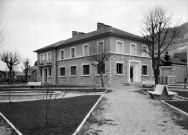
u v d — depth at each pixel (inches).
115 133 223.8
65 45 1412.4
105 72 1081.4
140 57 1242.6
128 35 1153.4
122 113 333.1
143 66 1272.1
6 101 475.8
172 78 1253.7
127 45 1171.9
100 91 721.0
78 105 397.1
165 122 271.7
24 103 432.8
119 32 1139.9
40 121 265.1
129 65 1165.1
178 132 226.4
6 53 2047.2
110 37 1075.9
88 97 530.3
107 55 1009.5
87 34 1341.0
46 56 1646.2
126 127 248.2
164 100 478.0
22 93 563.2
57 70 1512.1
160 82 1266.0
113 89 815.7
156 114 323.6
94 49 1072.8
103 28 1283.2
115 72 1084.5
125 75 1141.7
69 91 741.3
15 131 225.0
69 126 240.5
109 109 368.8
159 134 220.2
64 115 302.5
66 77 1401.3
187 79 1211.2
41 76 1710.1
